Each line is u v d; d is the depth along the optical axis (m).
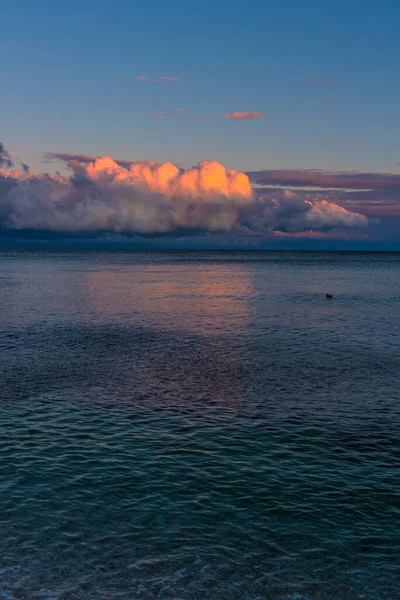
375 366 31.86
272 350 36.88
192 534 13.27
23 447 18.64
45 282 101.75
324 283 104.44
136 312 57.59
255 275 133.50
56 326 47.31
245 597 11.03
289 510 14.51
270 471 16.94
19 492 15.25
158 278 118.25
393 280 114.12
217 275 132.75
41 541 12.84
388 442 19.52
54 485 15.74
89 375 29.41
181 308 61.62
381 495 15.42
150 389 26.59
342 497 15.26
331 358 34.19
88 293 79.31
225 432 20.39
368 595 11.15
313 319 52.62
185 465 17.31
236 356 34.78
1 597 10.84
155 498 15.06
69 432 20.23
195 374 29.83
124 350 36.62
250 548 12.73
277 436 20.03
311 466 17.34
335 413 22.83
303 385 27.48
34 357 34.06
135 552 12.49
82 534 13.18
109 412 22.75
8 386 26.91
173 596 11.02
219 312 57.94
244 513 14.31
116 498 15.02
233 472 16.81
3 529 13.30
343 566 12.10
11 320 50.81
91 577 11.56
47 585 11.27
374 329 46.28
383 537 13.27
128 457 17.89
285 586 11.40
